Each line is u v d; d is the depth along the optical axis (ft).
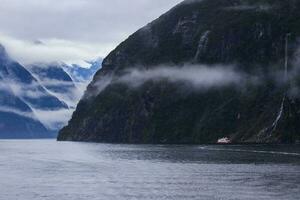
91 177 415.44
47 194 324.80
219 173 424.05
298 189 322.55
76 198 309.42
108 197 311.68
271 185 342.03
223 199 296.71
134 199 303.89
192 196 310.24
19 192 334.03
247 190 324.80
